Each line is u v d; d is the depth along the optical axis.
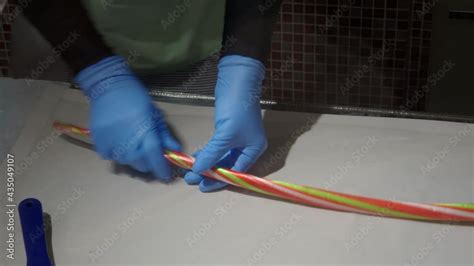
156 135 0.93
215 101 0.98
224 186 0.93
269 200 0.91
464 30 1.52
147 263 0.82
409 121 1.03
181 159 0.93
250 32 0.95
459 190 0.90
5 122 1.05
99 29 1.08
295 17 1.61
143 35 1.10
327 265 0.81
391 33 1.58
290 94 1.75
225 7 1.00
